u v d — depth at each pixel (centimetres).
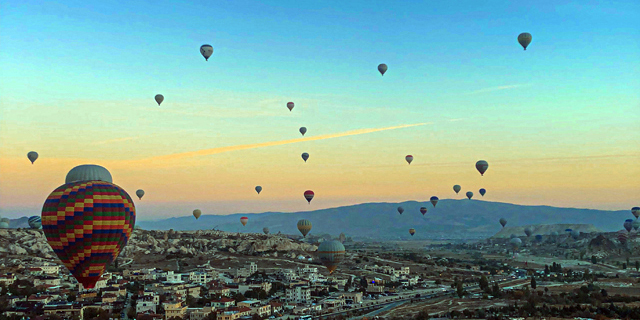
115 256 15112
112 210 14562
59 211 14238
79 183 14888
